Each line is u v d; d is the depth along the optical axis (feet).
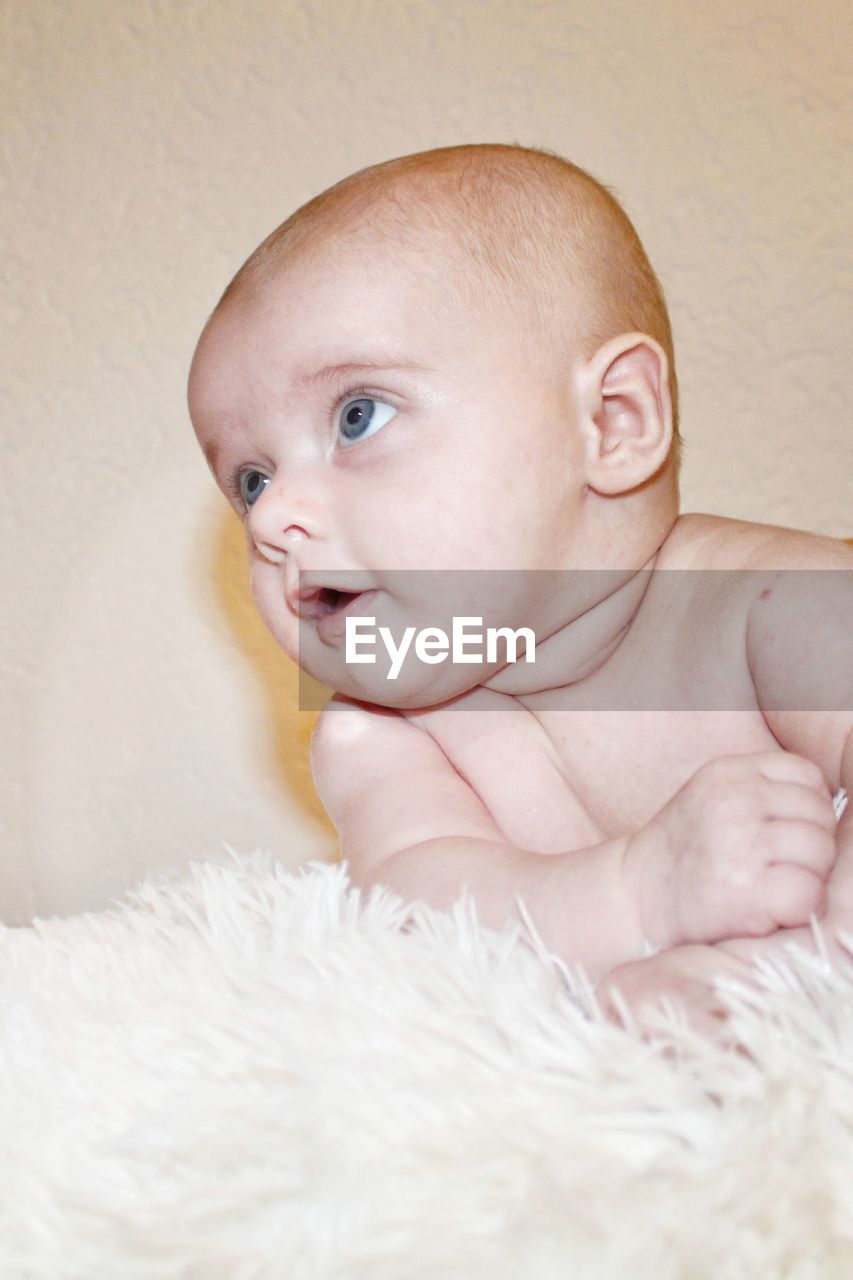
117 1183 1.12
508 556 1.54
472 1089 1.11
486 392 1.54
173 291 2.39
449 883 1.41
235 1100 1.15
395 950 1.25
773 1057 1.08
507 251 1.59
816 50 2.22
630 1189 1.03
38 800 2.41
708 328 2.27
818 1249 1.00
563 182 1.67
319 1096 1.12
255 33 2.35
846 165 2.23
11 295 2.42
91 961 1.39
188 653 2.39
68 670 2.41
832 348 2.26
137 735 2.40
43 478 2.42
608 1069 1.11
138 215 2.39
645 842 1.30
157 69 2.38
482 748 1.70
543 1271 1.01
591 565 1.61
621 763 1.64
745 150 2.24
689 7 2.24
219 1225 1.07
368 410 1.54
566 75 2.27
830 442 2.27
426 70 2.30
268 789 2.37
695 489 2.28
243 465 1.63
